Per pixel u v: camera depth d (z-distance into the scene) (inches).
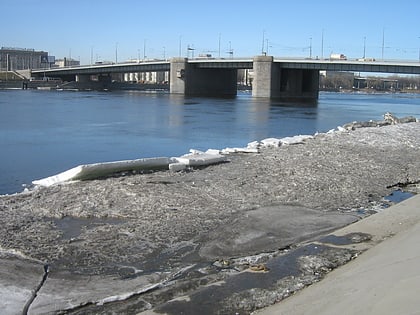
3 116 2119.8
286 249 403.2
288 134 1601.9
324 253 382.6
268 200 556.1
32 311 285.6
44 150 1117.7
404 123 1491.1
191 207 510.0
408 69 4037.9
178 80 5541.3
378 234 429.1
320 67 4581.7
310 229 454.0
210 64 5393.7
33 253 374.0
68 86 7096.5
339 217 495.8
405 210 500.1
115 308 295.1
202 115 2421.3
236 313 281.9
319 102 4613.7
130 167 671.1
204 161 741.9
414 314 231.6
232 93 5964.6
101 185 581.9
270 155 849.5
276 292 309.1
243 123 2006.6
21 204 503.8
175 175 661.3
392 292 266.1
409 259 325.1
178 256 381.7
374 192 629.0
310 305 277.6
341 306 265.3
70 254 376.5
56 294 309.4
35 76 7677.2
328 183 654.5
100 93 5649.6
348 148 954.7
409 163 852.6
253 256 384.8
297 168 737.0
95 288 320.8
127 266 359.6
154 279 337.7
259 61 4891.7
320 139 1067.3
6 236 407.8
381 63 4116.6
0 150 1099.3
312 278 333.4
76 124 1812.3
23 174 813.2
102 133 1520.7
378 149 971.3
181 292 318.0
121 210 489.1
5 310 284.0
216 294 306.3
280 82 5032.0
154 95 5206.7
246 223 462.3
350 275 321.1
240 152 880.3
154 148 1196.5
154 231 432.8
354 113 2940.5
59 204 502.3
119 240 409.4
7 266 346.9
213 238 422.3
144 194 545.3
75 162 953.5
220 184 615.5
